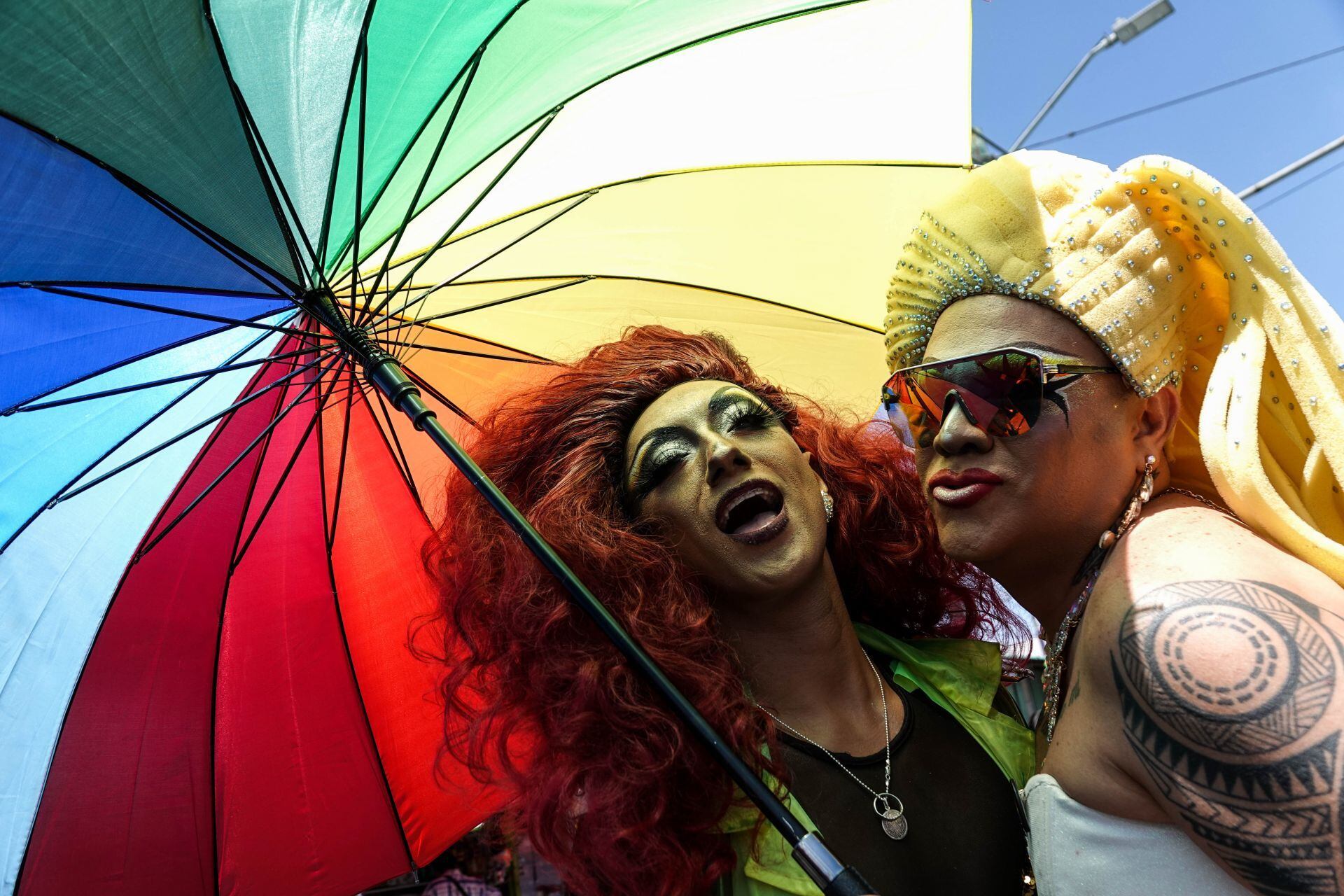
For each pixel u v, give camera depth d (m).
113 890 2.10
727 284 2.62
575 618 2.02
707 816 1.85
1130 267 1.56
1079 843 1.44
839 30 2.33
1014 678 2.51
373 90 1.84
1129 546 1.48
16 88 1.48
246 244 1.83
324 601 2.43
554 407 2.21
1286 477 1.52
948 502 1.64
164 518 2.14
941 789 1.92
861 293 2.66
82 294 1.77
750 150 2.38
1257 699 1.17
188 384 2.10
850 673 2.00
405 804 2.42
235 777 2.29
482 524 2.22
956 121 2.41
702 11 2.03
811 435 2.36
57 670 2.06
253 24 1.64
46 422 1.95
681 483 1.99
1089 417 1.56
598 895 1.87
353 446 2.44
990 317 1.61
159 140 1.63
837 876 1.54
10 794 2.02
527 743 2.18
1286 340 1.49
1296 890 1.17
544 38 1.93
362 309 1.99
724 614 2.04
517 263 2.45
